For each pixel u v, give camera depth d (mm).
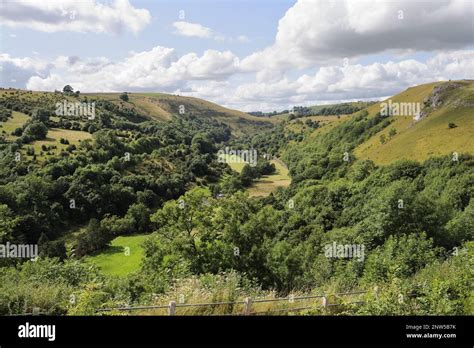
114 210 73375
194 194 27406
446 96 105062
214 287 10328
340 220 53406
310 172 95875
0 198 55812
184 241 25672
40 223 58062
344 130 139375
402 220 32531
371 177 64000
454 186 54438
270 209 28734
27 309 8453
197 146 124125
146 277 18672
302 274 26703
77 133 101375
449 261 15109
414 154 82312
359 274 20891
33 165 73062
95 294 8805
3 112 111312
